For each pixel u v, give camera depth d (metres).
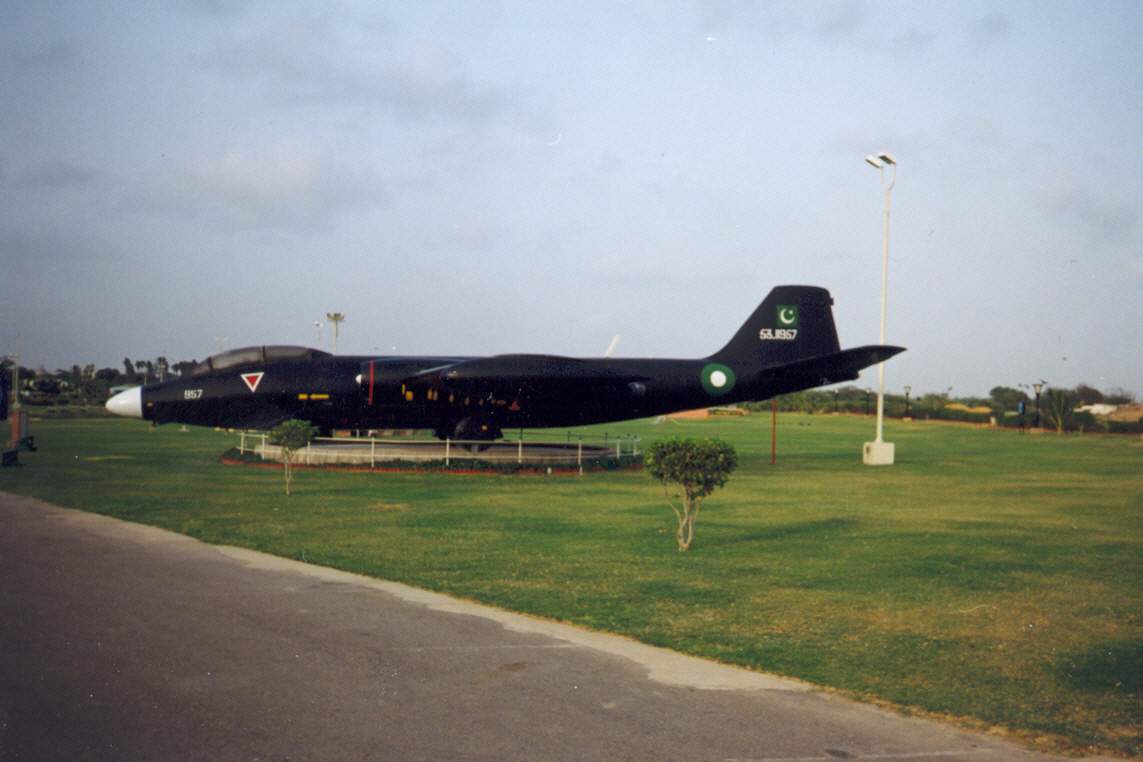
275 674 6.91
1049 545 13.70
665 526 15.10
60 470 23.30
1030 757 5.57
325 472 23.56
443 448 26.34
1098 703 6.59
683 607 9.38
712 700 6.50
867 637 8.32
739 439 43.41
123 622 8.34
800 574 11.24
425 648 7.66
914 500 19.44
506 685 6.74
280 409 26.36
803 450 35.69
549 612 9.04
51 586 9.82
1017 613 9.37
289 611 8.85
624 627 8.51
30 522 14.50
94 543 12.59
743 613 9.16
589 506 17.53
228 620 8.47
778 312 28.83
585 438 42.38
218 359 26.77
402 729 5.84
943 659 7.66
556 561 11.84
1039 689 6.89
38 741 5.61
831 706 6.43
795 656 7.66
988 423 62.81
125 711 6.11
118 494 18.27
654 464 12.97
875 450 29.25
